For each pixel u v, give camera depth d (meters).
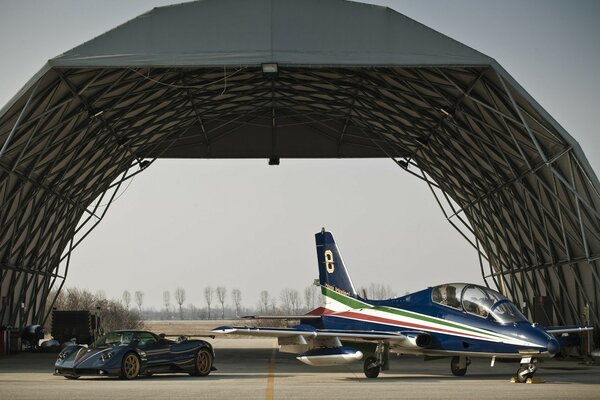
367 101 36.97
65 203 38.56
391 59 25.58
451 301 21.69
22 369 25.92
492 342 20.20
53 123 29.48
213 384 18.61
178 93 34.94
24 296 38.34
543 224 32.38
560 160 27.89
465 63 25.42
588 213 27.86
